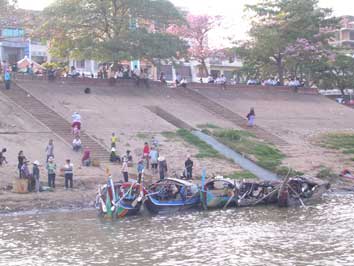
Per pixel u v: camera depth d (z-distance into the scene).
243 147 50.94
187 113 59.94
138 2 63.41
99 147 46.09
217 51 85.56
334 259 23.95
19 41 81.00
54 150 43.81
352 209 36.19
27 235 28.16
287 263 23.36
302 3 78.88
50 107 52.62
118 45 61.38
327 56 80.75
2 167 39.19
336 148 56.00
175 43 64.12
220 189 37.84
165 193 36.03
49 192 36.38
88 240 27.31
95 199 35.69
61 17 62.47
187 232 29.14
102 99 58.38
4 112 48.91
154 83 66.50
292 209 36.41
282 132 59.31
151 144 48.47
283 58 79.69
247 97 70.00
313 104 72.94
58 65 76.81
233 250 25.42
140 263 23.45
